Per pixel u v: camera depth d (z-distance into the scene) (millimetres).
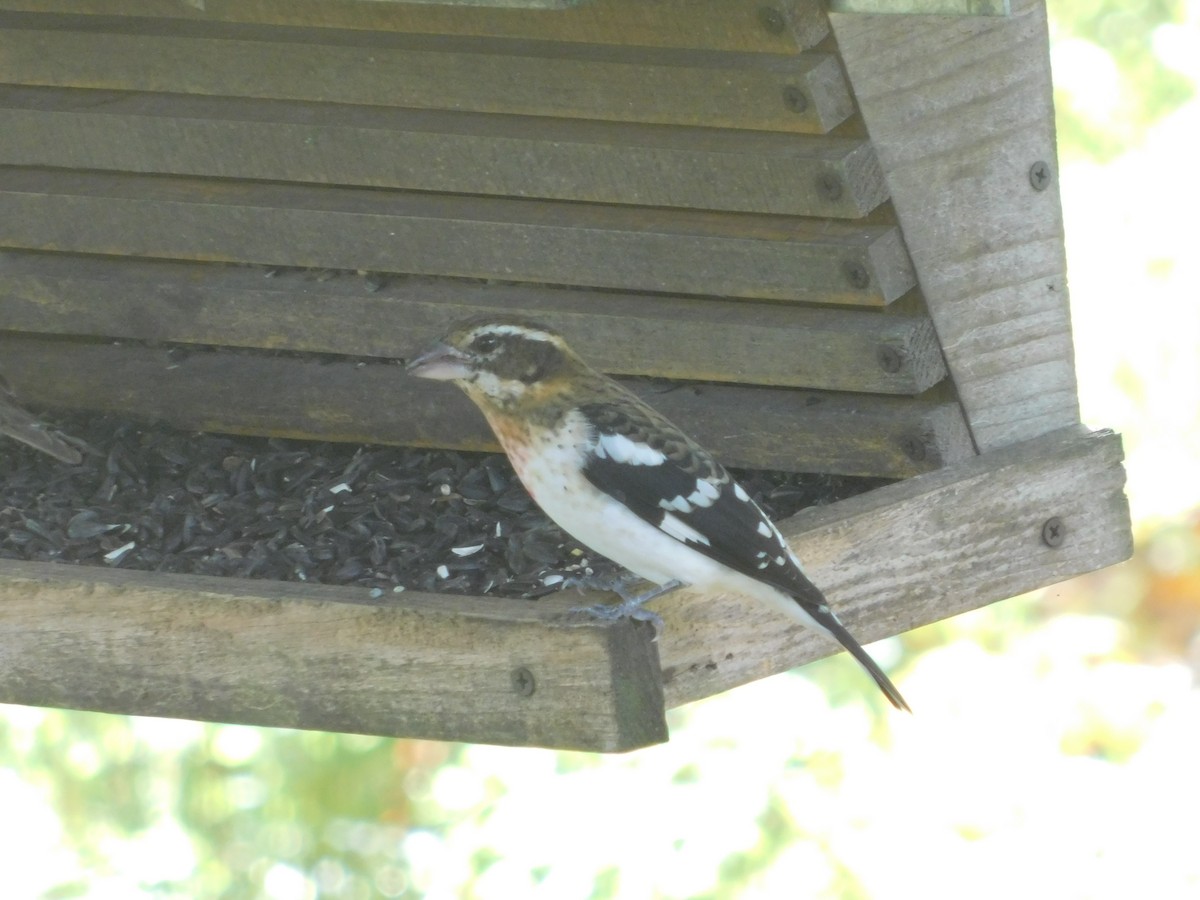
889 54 9578
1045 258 10305
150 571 9219
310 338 11438
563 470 8492
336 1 10398
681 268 10273
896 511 9484
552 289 10867
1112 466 10242
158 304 11672
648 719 8164
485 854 14719
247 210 11172
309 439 11555
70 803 15430
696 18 9547
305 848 15250
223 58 10891
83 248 11688
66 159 11508
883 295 9844
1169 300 18062
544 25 9961
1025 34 10062
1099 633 17297
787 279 10039
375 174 10844
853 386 10219
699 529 8383
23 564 9242
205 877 15227
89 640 8977
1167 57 17391
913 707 16156
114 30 11031
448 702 8359
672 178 10023
